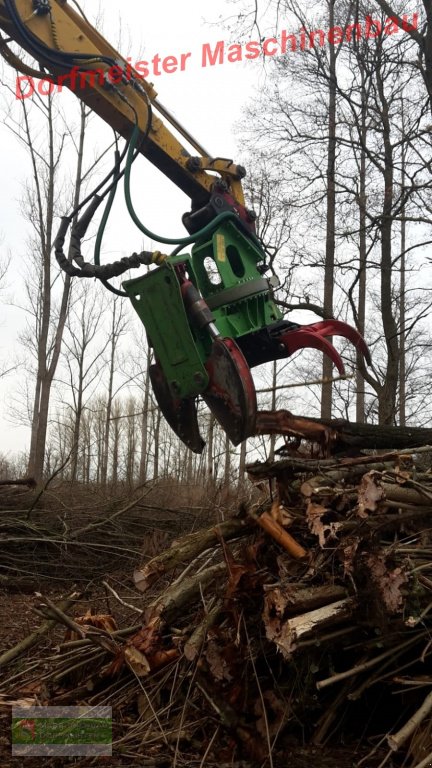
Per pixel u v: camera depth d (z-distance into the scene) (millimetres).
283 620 2973
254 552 3414
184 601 3473
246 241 5375
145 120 5516
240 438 4363
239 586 3285
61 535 8180
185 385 4547
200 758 3102
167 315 4578
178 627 3912
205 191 5777
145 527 8906
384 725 3303
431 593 3131
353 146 10578
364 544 3000
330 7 10797
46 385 15680
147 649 3402
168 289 4559
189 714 3381
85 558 8070
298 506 3494
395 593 2852
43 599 3611
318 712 3299
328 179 11227
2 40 5102
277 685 3164
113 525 8695
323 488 3273
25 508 8945
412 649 3232
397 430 4320
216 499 5727
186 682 3482
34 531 8320
